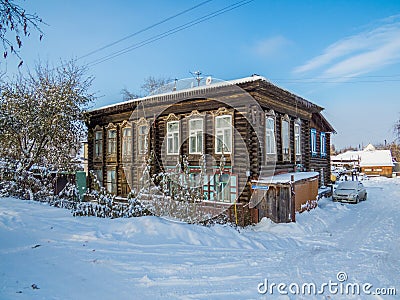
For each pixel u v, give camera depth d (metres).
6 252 4.72
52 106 12.44
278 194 9.60
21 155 12.10
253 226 9.41
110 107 15.61
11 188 10.21
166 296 3.67
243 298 3.77
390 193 20.00
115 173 15.78
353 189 15.67
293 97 12.77
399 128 21.27
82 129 14.16
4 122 11.12
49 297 3.31
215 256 5.41
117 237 5.92
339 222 10.29
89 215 7.69
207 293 3.84
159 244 5.77
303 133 15.00
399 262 5.76
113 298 3.50
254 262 5.30
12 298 3.18
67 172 13.34
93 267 4.39
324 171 18.72
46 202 9.49
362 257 6.09
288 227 8.83
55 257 4.66
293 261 5.61
